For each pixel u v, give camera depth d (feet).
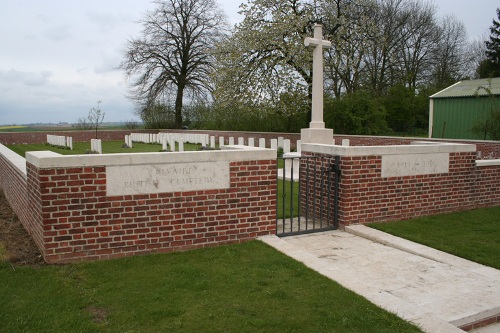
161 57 119.34
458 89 68.39
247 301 12.54
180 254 16.84
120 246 16.40
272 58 68.49
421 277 15.03
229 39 74.18
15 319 11.17
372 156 21.63
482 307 12.59
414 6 115.24
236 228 18.51
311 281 14.05
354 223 21.58
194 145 91.15
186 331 10.82
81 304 12.21
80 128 129.39
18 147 96.99
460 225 21.76
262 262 15.88
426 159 23.38
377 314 11.71
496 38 110.42
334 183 21.83
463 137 65.46
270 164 19.03
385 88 106.42
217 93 74.13
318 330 10.96
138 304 12.28
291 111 74.23
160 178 16.87
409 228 21.01
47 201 15.20
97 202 15.92
